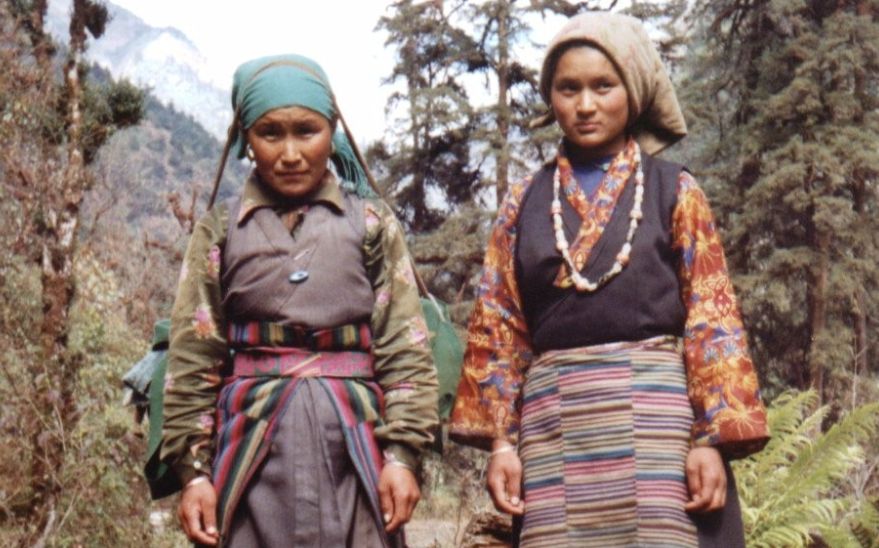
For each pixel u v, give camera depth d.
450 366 2.95
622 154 2.79
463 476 13.11
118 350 12.66
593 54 2.76
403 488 2.54
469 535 5.89
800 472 6.45
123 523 11.45
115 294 13.36
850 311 25.78
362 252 2.69
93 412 11.80
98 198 14.75
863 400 23.78
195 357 2.64
